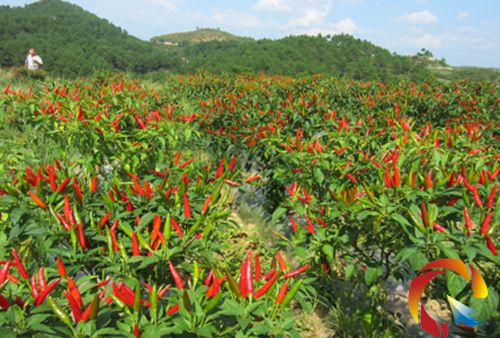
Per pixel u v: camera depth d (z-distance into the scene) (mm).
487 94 9031
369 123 5410
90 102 4898
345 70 132500
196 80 11969
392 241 2920
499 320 2529
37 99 5074
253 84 10273
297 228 3016
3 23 193500
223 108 6457
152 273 2396
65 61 144875
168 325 1771
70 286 1654
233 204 5836
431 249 2365
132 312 1728
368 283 2754
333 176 3883
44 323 1719
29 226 2305
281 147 4805
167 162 4527
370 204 2559
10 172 3334
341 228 2883
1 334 1443
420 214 2471
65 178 2701
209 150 6645
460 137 4148
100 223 2307
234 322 1918
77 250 2238
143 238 2168
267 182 5035
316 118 5645
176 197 2529
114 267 2016
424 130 4352
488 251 2129
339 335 3324
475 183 2805
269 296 1937
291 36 147625
